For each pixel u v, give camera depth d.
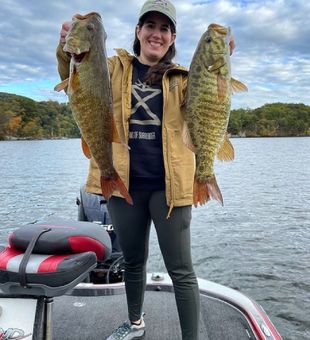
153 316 3.13
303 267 7.50
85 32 2.17
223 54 2.33
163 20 2.49
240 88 2.45
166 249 2.53
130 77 2.57
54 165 30.78
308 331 5.46
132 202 2.49
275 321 5.71
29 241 2.19
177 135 2.51
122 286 3.56
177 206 2.48
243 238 9.29
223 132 2.46
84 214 4.56
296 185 18.78
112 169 2.33
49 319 2.21
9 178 22.03
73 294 3.51
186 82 2.55
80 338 2.89
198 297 2.55
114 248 3.98
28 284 2.06
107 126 2.28
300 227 10.37
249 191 16.84
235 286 6.78
